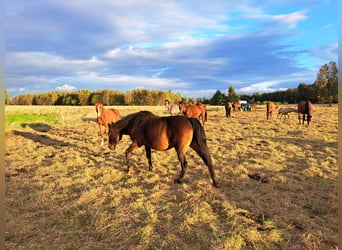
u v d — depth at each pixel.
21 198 4.39
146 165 6.58
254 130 13.11
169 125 5.01
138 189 4.76
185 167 5.08
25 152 8.73
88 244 3.03
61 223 3.57
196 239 3.10
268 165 6.36
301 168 6.11
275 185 4.95
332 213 3.77
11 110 30.20
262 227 3.37
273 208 3.93
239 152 7.99
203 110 15.59
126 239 3.11
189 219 3.50
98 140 10.87
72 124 17.53
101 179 5.47
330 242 3.01
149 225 3.37
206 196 4.41
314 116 20.69
